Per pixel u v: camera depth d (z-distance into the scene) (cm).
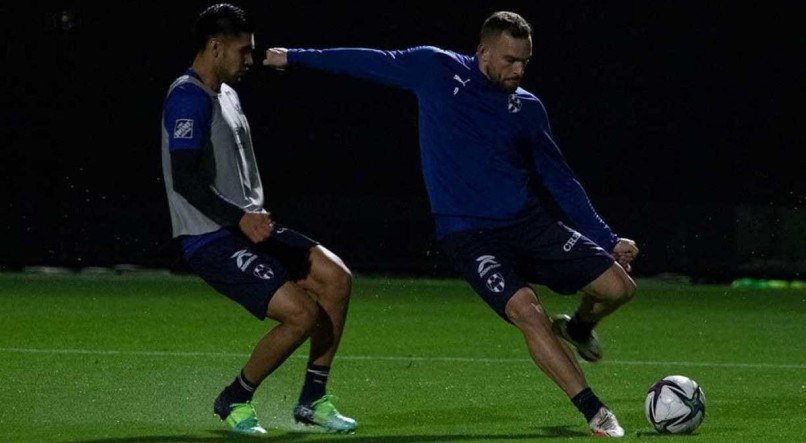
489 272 2394
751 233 6812
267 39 7188
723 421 2562
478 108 2458
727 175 7088
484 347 3950
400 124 7188
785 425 2505
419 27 7119
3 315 4812
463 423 2547
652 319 4931
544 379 3234
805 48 7031
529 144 2495
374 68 2495
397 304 5419
